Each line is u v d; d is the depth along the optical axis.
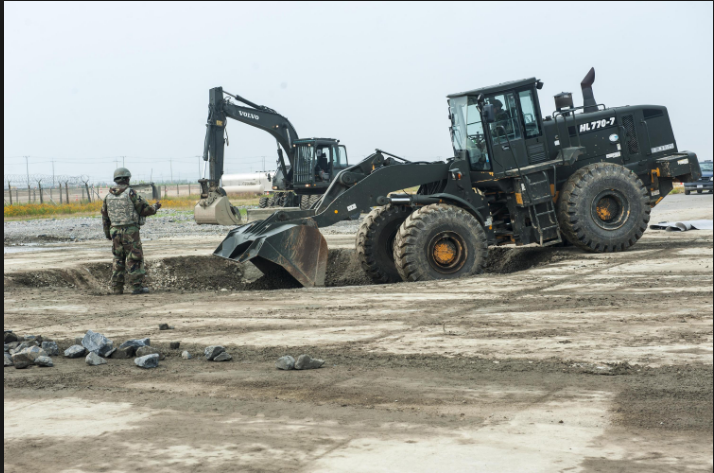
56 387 4.99
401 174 12.22
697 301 7.82
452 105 12.88
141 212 10.48
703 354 5.47
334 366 5.45
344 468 3.30
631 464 3.30
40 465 3.41
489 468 3.27
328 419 4.10
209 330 7.08
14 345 6.28
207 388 4.89
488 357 5.56
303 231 10.98
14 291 10.41
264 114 26.22
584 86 14.48
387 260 12.43
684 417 3.99
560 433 3.76
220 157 23.17
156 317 7.97
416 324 7.07
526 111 12.65
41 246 19.09
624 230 13.07
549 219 12.71
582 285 9.38
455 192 12.62
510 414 4.12
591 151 13.67
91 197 46.34
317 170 27.66
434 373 5.14
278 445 3.65
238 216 18.98
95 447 3.67
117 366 5.66
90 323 7.65
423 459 3.40
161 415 4.25
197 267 13.58
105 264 13.51
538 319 7.11
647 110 14.32
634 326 6.61
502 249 14.37
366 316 7.63
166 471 3.31
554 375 4.99
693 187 36.88
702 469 3.23
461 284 10.05
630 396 4.43
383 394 4.61
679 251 12.69
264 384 4.95
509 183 12.55
